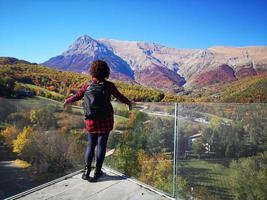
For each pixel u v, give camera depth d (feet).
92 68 13.75
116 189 14.20
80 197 13.26
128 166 15.98
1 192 12.39
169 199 13.65
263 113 12.26
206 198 13.14
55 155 15.06
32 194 13.42
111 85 13.91
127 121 16.55
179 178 13.91
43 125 14.56
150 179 14.83
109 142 17.47
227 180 12.86
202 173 13.33
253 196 12.23
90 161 14.70
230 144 12.96
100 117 13.57
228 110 13.07
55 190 13.93
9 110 13.03
